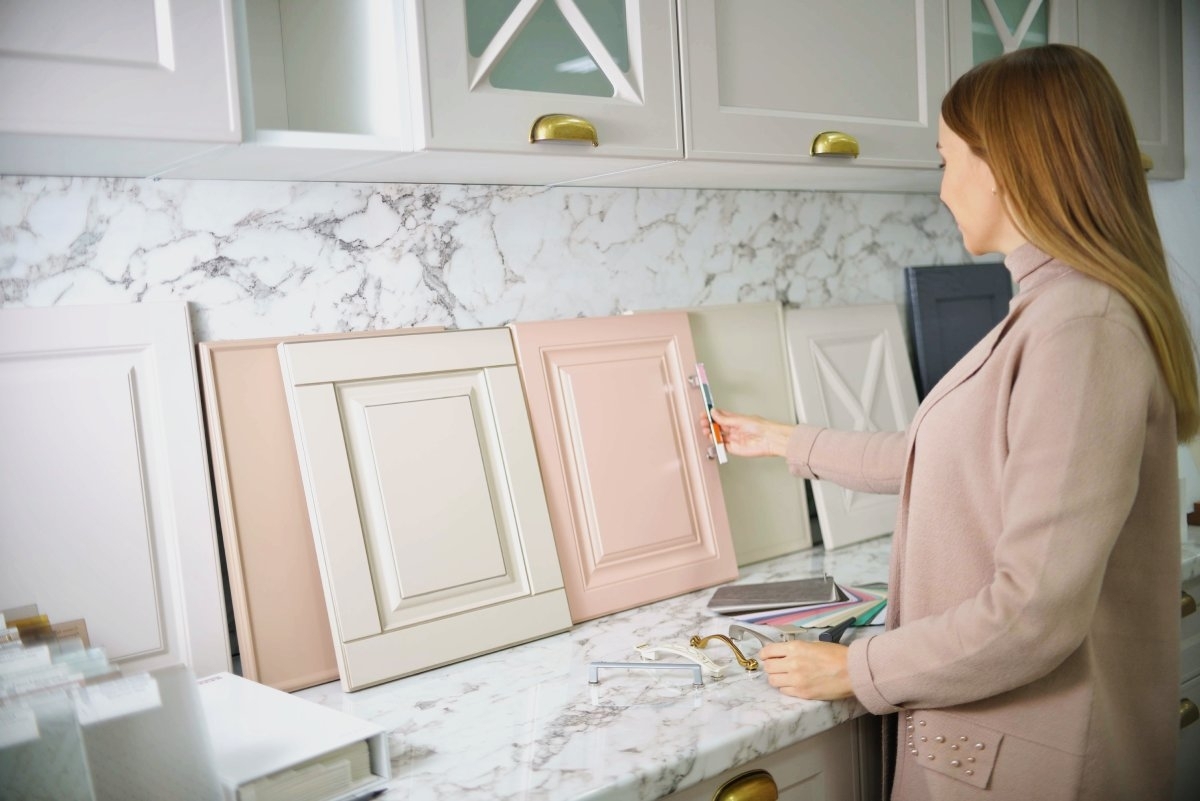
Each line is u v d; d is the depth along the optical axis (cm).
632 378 153
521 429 139
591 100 121
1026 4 177
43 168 108
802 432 148
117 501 113
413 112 109
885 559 166
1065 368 93
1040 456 93
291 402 121
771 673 110
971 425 103
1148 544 103
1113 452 91
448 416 132
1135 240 98
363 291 138
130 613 113
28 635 94
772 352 176
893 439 138
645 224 168
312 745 87
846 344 187
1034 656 94
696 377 158
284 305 131
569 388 146
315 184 133
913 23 159
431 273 144
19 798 72
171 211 122
